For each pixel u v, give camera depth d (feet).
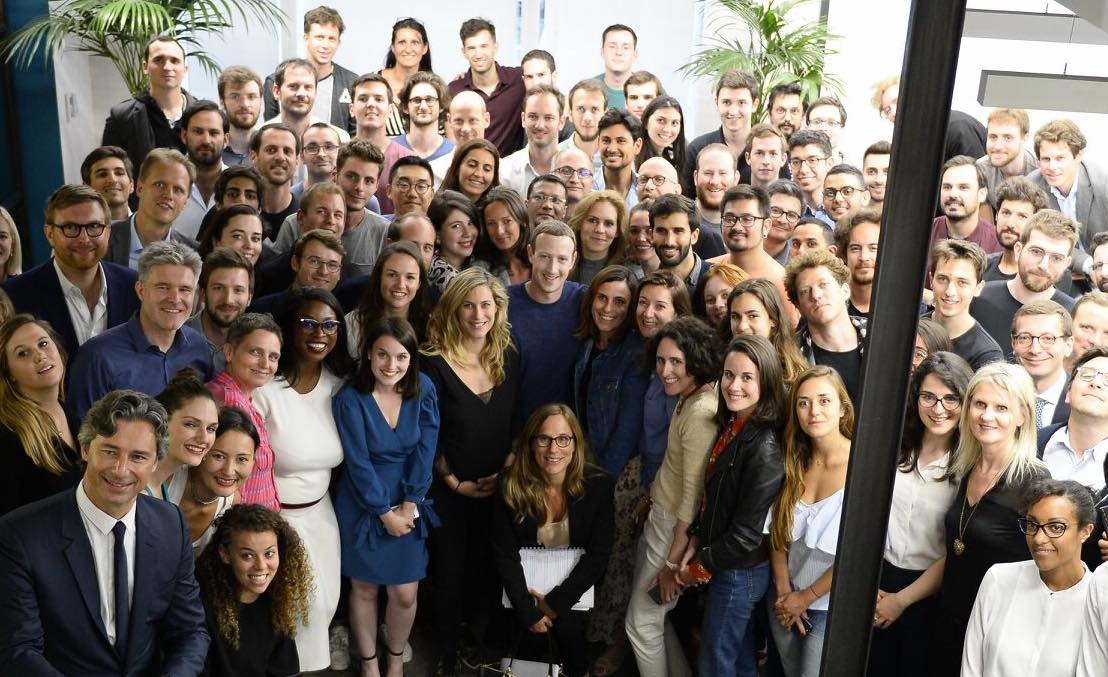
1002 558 9.46
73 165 23.48
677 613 13.69
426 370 13.01
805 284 12.64
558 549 12.80
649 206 15.23
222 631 10.77
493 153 16.52
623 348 13.50
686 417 12.25
